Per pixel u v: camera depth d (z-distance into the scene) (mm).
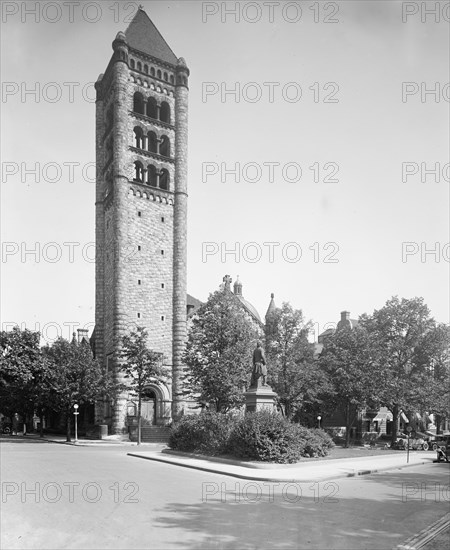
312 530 13250
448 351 62219
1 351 63219
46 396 59125
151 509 15516
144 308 62594
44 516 14328
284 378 50781
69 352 59500
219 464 28688
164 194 66500
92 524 13398
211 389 48188
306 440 32906
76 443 52438
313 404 59750
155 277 64125
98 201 71438
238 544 11672
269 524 13820
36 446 47500
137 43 67562
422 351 58594
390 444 55344
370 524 14195
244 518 14523
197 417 36656
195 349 51656
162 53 69500
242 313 52188
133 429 57344
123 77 64875
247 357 48656
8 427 87500
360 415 71875
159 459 32156
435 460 37938
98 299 68562
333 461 31859
